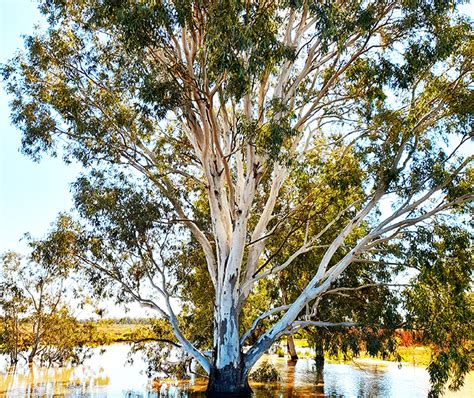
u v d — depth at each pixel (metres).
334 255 18.97
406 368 24.91
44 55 16.31
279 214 18.08
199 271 19.59
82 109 16.09
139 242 17.08
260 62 11.28
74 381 19.73
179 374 20.73
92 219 16.95
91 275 18.22
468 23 13.94
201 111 14.20
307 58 15.70
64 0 15.92
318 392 16.38
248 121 13.91
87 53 16.52
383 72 14.05
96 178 17.02
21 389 17.33
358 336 17.12
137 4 11.38
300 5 11.67
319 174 17.05
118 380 19.89
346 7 13.90
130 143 17.69
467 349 15.13
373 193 16.14
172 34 12.70
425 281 15.35
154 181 16.72
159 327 20.70
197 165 18.80
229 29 10.74
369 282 18.28
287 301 21.53
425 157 14.81
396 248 16.14
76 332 30.31
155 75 12.35
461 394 16.34
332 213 18.91
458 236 14.96
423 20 13.59
